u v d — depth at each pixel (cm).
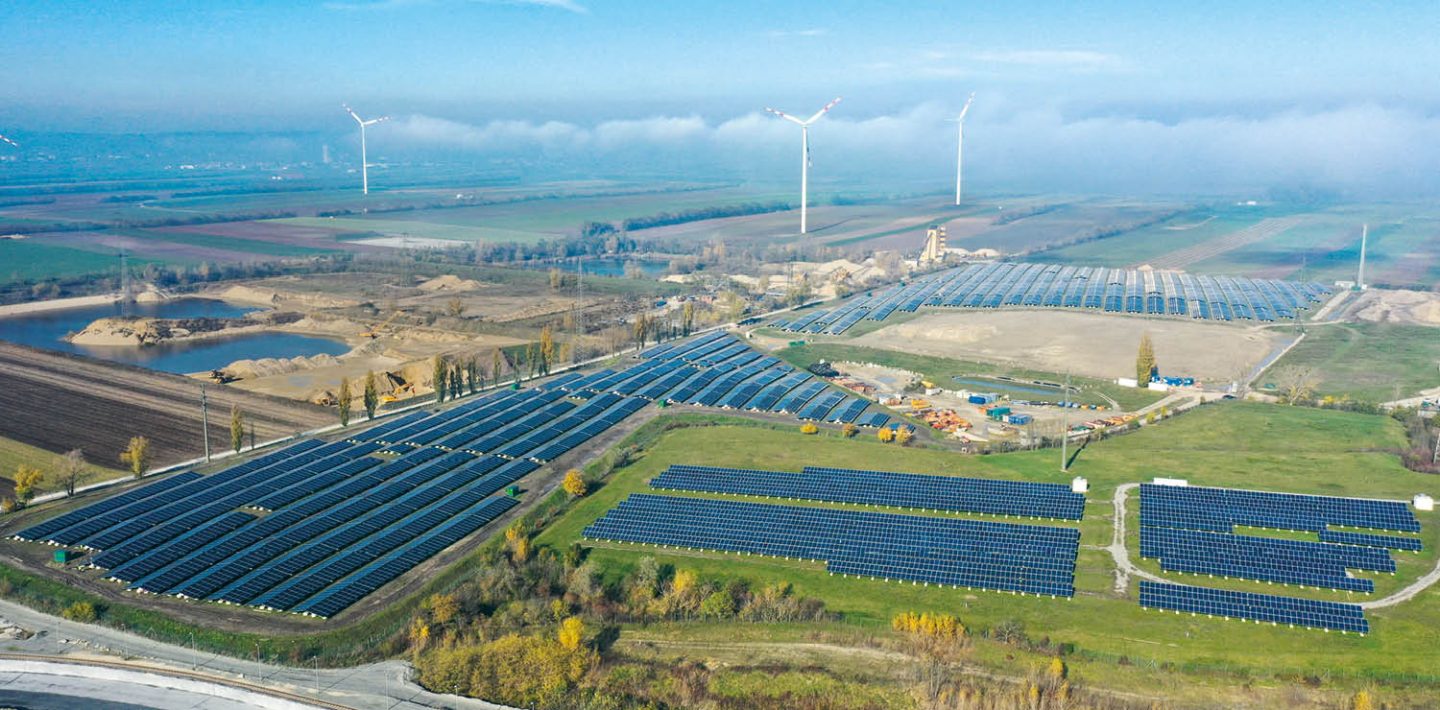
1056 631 14512
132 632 14338
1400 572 16025
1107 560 16762
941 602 15500
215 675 13212
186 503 18625
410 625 14700
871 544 17350
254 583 15512
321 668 13512
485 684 13088
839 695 13050
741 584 16188
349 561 16350
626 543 17762
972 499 19288
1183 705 12656
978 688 13025
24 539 17062
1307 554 16450
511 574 16138
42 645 13938
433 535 17525
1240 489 19612
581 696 13038
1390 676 13162
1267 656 13700
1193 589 15338
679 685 13325
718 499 19838
